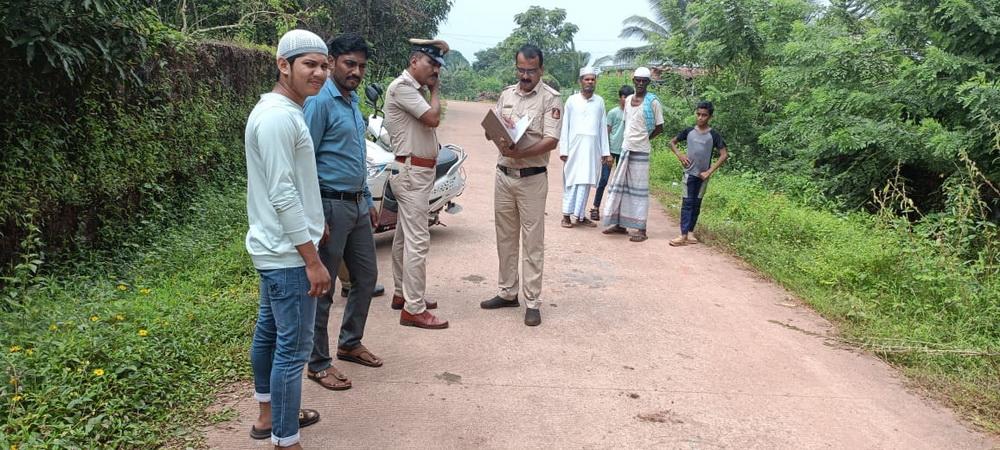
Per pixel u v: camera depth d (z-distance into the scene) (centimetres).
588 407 355
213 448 301
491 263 617
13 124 450
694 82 1377
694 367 411
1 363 318
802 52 945
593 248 688
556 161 1433
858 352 443
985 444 332
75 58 469
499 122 427
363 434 320
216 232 624
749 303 537
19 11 433
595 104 748
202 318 423
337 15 1852
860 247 612
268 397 306
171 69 647
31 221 424
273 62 1013
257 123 257
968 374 405
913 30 861
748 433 335
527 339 444
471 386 374
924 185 898
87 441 289
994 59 780
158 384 339
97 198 538
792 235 725
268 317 294
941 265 536
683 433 333
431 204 643
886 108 872
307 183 273
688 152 696
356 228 366
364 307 387
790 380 397
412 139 427
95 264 509
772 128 1138
